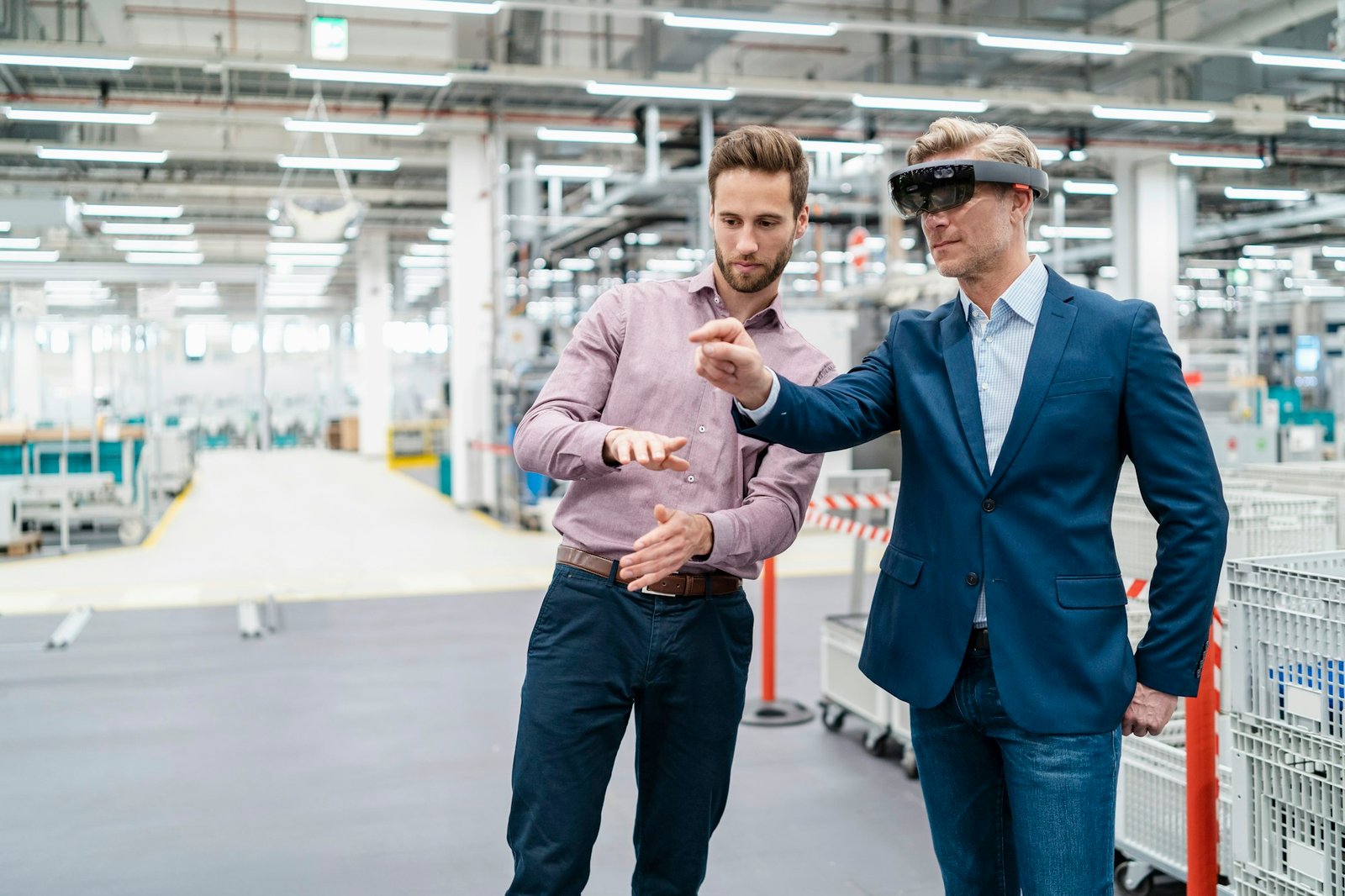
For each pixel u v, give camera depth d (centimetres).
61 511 950
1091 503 151
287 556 919
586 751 169
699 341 138
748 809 341
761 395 142
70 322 981
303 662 541
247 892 283
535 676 172
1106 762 148
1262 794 181
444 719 442
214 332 2864
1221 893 231
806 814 337
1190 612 145
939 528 157
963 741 163
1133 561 287
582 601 169
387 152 1399
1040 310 154
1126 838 281
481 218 1279
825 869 296
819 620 634
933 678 156
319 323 2944
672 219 1403
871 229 1313
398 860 303
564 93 1138
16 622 643
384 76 890
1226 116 1025
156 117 1109
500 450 1139
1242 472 351
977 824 165
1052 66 1086
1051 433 149
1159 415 147
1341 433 1164
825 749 402
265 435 743
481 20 938
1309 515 286
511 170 1299
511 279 1313
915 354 165
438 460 2283
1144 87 1119
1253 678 182
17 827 328
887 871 295
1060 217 1415
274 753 399
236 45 1009
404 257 2266
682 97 961
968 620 153
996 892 168
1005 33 806
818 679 504
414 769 381
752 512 163
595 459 153
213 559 905
